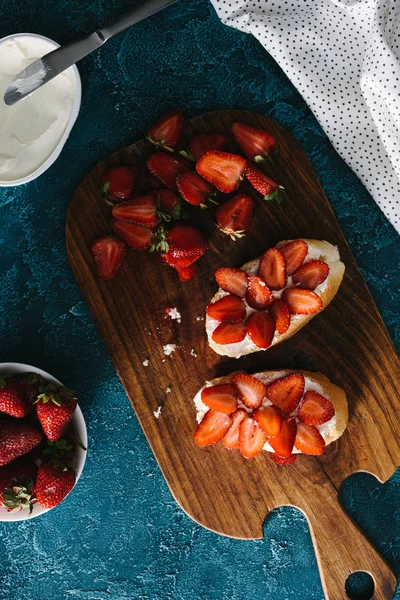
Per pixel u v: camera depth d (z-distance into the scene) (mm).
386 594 965
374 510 987
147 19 944
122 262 950
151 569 1008
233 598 1009
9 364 923
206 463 959
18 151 912
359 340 956
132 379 955
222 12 925
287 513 998
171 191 941
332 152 959
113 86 951
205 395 926
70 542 1004
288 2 928
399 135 916
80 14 944
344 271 950
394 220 953
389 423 958
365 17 916
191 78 953
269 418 925
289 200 949
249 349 938
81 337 973
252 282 920
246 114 942
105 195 934
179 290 952
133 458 991
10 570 1007
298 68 929
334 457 962
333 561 966
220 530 963
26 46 904
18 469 931
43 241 962
